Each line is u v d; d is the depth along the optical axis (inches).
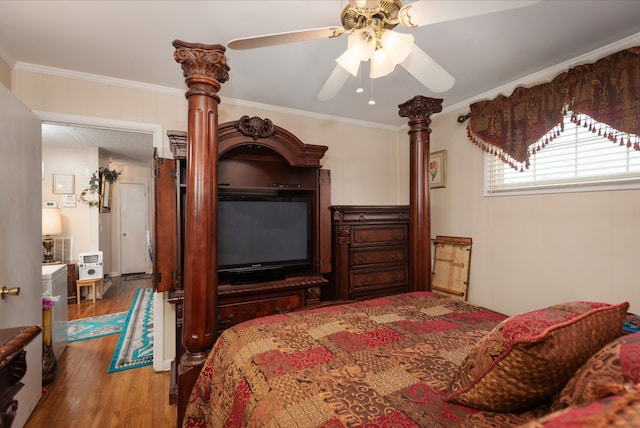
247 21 68.9
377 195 147.6
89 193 197.2
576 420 16.9
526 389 29.7
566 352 28.1
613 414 16.4
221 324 90.7
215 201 67.4
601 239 81.0
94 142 180.4
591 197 83.3
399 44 51.3
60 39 75.8
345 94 111.6
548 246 92.7
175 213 91.8
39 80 90.1
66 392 89.6
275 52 82.4
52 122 92.2
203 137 65.3
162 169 90.1
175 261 91.4
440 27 71.2
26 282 74.9
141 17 67.0
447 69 92.4
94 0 61.2
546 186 92.8
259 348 49.1
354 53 52.6
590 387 21.2
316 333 54.5
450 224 124.2
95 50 81.0
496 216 107.5
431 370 41.1
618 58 74.3
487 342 32.5
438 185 128.3
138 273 265.4
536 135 92.3
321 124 134.6
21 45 78.5
